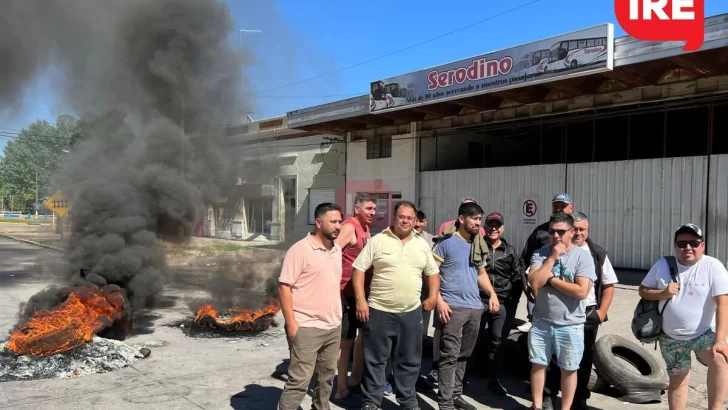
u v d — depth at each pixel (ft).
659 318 11.94
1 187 242.99
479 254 13.43
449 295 13.29
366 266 12.43
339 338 12.01
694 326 11.37
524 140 59.00
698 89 34.45
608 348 15.17
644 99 37.19
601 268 13.26
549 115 42.96
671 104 36.11
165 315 24.89
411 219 12.28
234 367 16.70
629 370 14.35
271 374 15.98
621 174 37.73
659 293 11.69
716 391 10.90
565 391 12.38
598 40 32.45
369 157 58.34
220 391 14.40
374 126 56.59
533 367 12.71
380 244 12.35
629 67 33.30
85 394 13.91
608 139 52.47
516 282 14.96
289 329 11.41
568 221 12.01
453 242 13.57
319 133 62.59
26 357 15.87
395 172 55.01
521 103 44.06
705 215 33.65
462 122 48.55
